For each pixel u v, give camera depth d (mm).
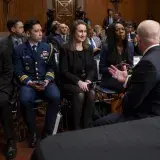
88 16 10602
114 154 1113
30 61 2834
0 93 2594
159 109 1759
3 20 8000
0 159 2453
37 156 1141
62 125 2889
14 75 2812
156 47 1804
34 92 2711
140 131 1332
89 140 1234
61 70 2865
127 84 2131
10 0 8508
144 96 1760
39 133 2910
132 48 3115
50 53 2900
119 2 10922
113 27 2982
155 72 1716
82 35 2877
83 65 2904
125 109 1917
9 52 2711
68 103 2852
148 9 11297
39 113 3525
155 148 1162
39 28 2828
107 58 3016
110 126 1400
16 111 2779
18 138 2859
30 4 9734
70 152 1128
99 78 3182
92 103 2787
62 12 10328
